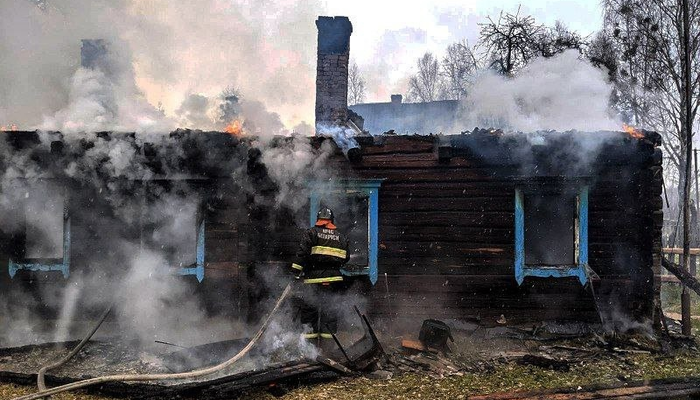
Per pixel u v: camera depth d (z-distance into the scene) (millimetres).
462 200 8227
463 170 8227
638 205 7996
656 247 7863
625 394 5398
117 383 5727
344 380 6230
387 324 8203
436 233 8258
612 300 8031
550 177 8047
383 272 8281
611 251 8031
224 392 5625
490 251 8172
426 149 8281
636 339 7574
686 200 8414
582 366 6676
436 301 8219
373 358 6605
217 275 8398
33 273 8438
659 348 7262
